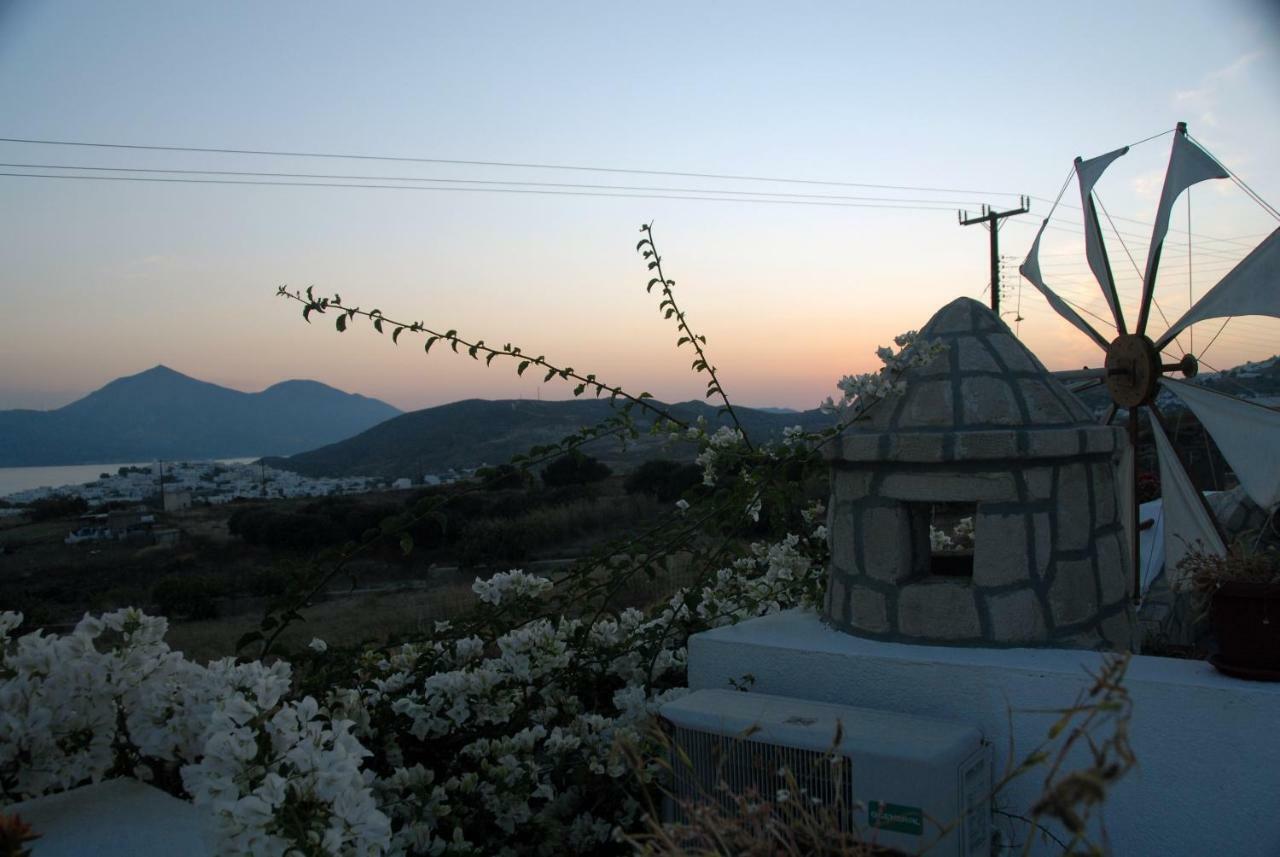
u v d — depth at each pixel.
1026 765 2.00
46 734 3.01
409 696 4.55
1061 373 8.73
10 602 18.42
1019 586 4.01
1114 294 8.72
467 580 19.14
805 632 4.60
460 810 4.05
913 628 4.16
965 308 4.54
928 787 3.15
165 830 2.70
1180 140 8.70
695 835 2.40
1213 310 7.88
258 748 2.82
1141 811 3.38
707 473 5.88
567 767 4.36
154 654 3.43
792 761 3.46
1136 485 7.92
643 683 5.27
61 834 2.68
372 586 19.64
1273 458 7.77
